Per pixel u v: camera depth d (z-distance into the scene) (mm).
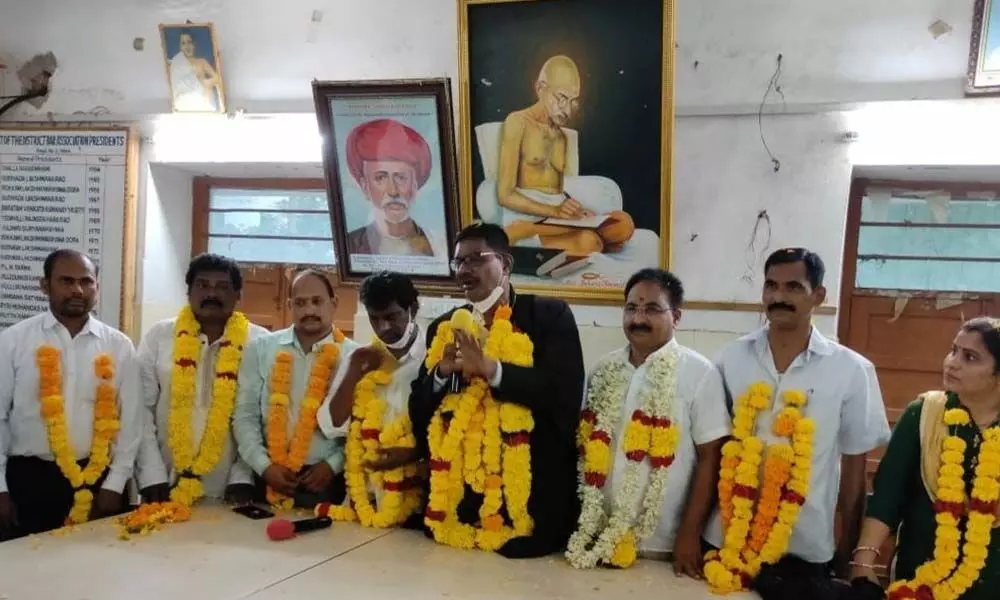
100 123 3680
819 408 2125
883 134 2785
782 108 2854
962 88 2695
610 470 2180
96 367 2627
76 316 2650
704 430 2145
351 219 3346
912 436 2029
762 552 2018
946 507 1907
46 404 2549
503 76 3031
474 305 2285
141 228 3680
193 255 3867
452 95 3199
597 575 2035
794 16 2846
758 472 2117
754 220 2908
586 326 3061
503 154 3086
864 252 3055
